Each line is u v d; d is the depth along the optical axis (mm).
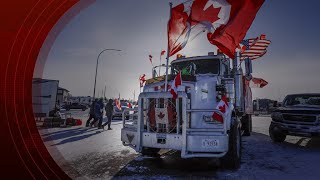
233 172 4562
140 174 4301
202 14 5301
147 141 4590
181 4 5422
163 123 4559
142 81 6566
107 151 6355
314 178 4195
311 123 7465
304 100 8961
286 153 6641
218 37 5277
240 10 5027
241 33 5141
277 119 8414
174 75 5457
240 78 6703
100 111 12891
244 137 10328
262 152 6793
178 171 4555
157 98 4719
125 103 22969
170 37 5367
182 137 4258
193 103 4824
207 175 4320
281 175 4371
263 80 11344
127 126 5168
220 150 4191
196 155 4219
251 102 11219
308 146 7961
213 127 4609
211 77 5305
